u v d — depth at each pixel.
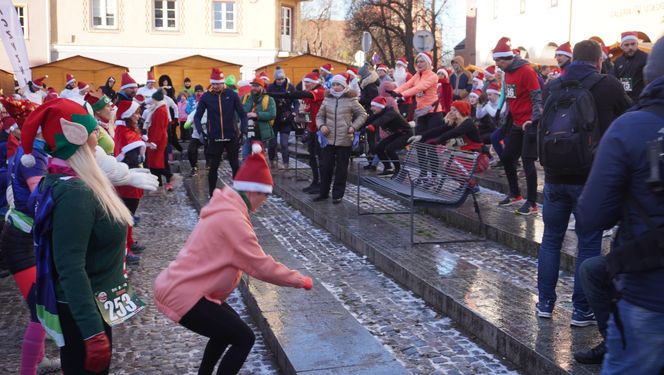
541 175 11.87
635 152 2.84
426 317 5.91
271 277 3.88
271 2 35.56
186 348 5.50
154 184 4.87
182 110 21.55
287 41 37.31
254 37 35.66
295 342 5.03
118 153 8.74
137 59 34.81
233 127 11.64
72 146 3.37
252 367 5.07
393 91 11.49
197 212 11.46
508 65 8.62
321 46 61.16
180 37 35.09
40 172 4.62
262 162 3.93
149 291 7.04
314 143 11.70
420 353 5.12
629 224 2.89
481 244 8.06
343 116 10.48
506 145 9.33
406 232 8.61
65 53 34.09
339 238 8.98
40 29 33.66
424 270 6.70
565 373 4.22
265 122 13.86
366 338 5.10
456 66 16.66
